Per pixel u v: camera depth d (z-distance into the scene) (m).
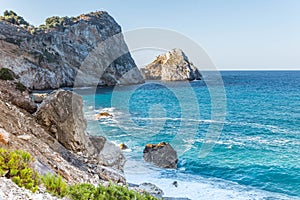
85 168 9.62
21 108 12.02
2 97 11.35
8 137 6.75
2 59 50.34
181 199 10.23
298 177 14.19
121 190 6.52
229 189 12.27
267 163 16.03
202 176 13.09
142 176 10.87
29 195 4.30
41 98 21.06
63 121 11.43
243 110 39.66
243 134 24.22
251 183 13.37
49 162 7.47
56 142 10.40
